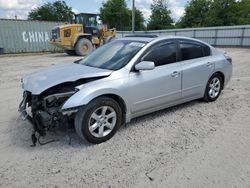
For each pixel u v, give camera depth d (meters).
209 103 5.36
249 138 3.69
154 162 3.07
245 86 6.99
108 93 3.53
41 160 3.12
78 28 17.97
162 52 4.29
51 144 3.54
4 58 17.39
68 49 18.08
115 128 3.72
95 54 4.62
